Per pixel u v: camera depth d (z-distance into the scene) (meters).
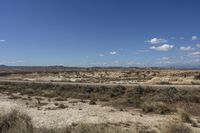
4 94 46.03
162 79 75.88
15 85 65.06
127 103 31.62
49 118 21.77
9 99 37.88
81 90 49.19
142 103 29.88
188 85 53.81
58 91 50.00
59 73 139.38
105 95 41.91
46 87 58.09
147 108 26.47
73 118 22.06
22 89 54.91
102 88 48.41
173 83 63.34
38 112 24.89
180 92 38.53
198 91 39.75
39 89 55.84
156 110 25.83
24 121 12.88
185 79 73.19
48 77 121.62
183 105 28.33
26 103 32.12
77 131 12.33
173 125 14.64
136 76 110.62
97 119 21.75
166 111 25.39
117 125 18.88
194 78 74.44
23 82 73.00
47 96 42.44
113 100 35.72
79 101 35.84
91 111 26.30
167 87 46.22
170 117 21.41
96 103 33.62
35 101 35.66
